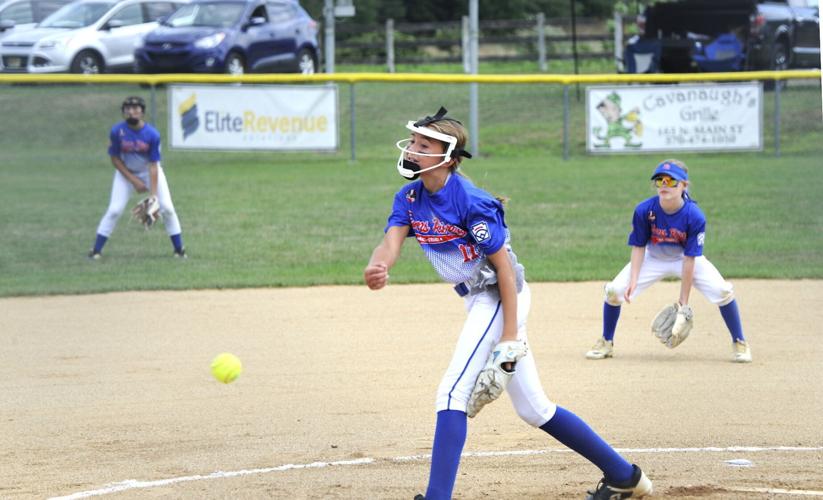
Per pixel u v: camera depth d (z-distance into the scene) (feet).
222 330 103.91
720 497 56.29
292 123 227.81
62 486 59.00
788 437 68.03
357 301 118.11
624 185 200.75
